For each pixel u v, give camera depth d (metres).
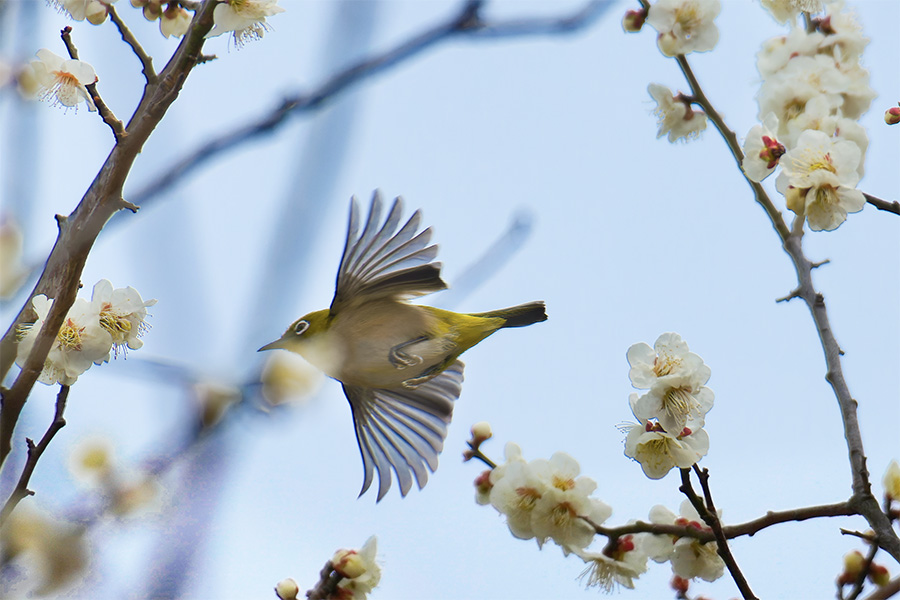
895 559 6.52
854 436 7.02
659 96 8.68
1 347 5.94
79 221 5.91
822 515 6.88
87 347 6.83
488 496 8.14
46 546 4.86
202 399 4.15
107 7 6.91
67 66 6.68
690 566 7.87
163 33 7.88
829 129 7.84
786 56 8.29
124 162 5.68
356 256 8.57
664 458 7.30
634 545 7.95
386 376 9.28
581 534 7.72
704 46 8.49
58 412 5.65
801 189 7.52
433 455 9.53
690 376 7.30
